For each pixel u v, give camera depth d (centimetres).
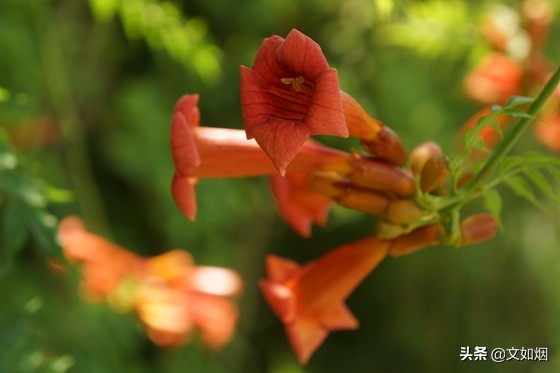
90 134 1069
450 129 1081
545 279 1218
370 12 1088
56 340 705
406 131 1077
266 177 1117
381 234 405
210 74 732
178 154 379
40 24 811
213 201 986
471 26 754
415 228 407
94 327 718
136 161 1012
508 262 1214
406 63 1090
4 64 831
